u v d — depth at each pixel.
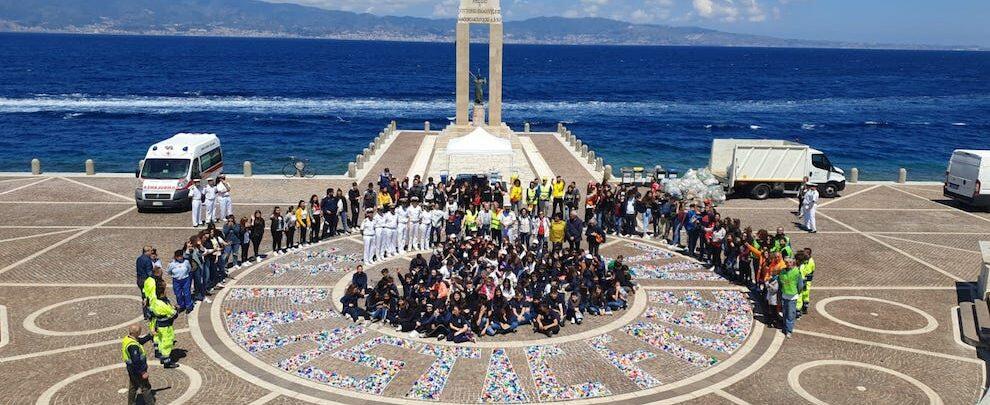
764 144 44.72
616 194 35.00
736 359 21.59
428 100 121.25
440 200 34.19
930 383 20.33
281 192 42.34
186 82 143.75
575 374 20.39
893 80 193.75
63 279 27.19
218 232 26.83
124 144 73.06
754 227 36.44
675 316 24.58
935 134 93.31
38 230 33.72
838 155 76.12
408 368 20.58
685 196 39.53
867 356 21.97
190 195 35.34
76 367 20.25
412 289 23.34
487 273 24.06
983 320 23.91
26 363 20.42
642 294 26.50
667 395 19.39
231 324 23.30
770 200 42.50
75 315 23.81
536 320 22.95
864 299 26.77
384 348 21.77
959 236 35.75
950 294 27.42
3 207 37.94
